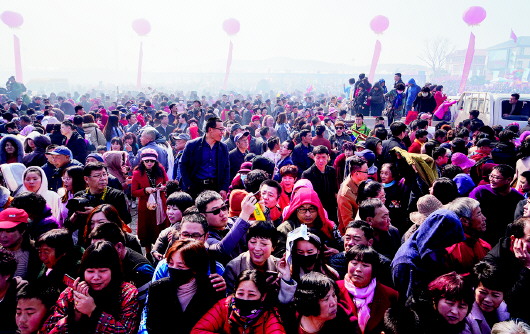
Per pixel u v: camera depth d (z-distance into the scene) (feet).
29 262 10.61
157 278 9.52
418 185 16.47
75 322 8.18
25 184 14.61
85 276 8.25
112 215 11.81
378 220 11.96
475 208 11.26
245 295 8.15
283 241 11.75
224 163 18.31
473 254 10.95
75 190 15.85
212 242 11.31
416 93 46.62
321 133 28.14
